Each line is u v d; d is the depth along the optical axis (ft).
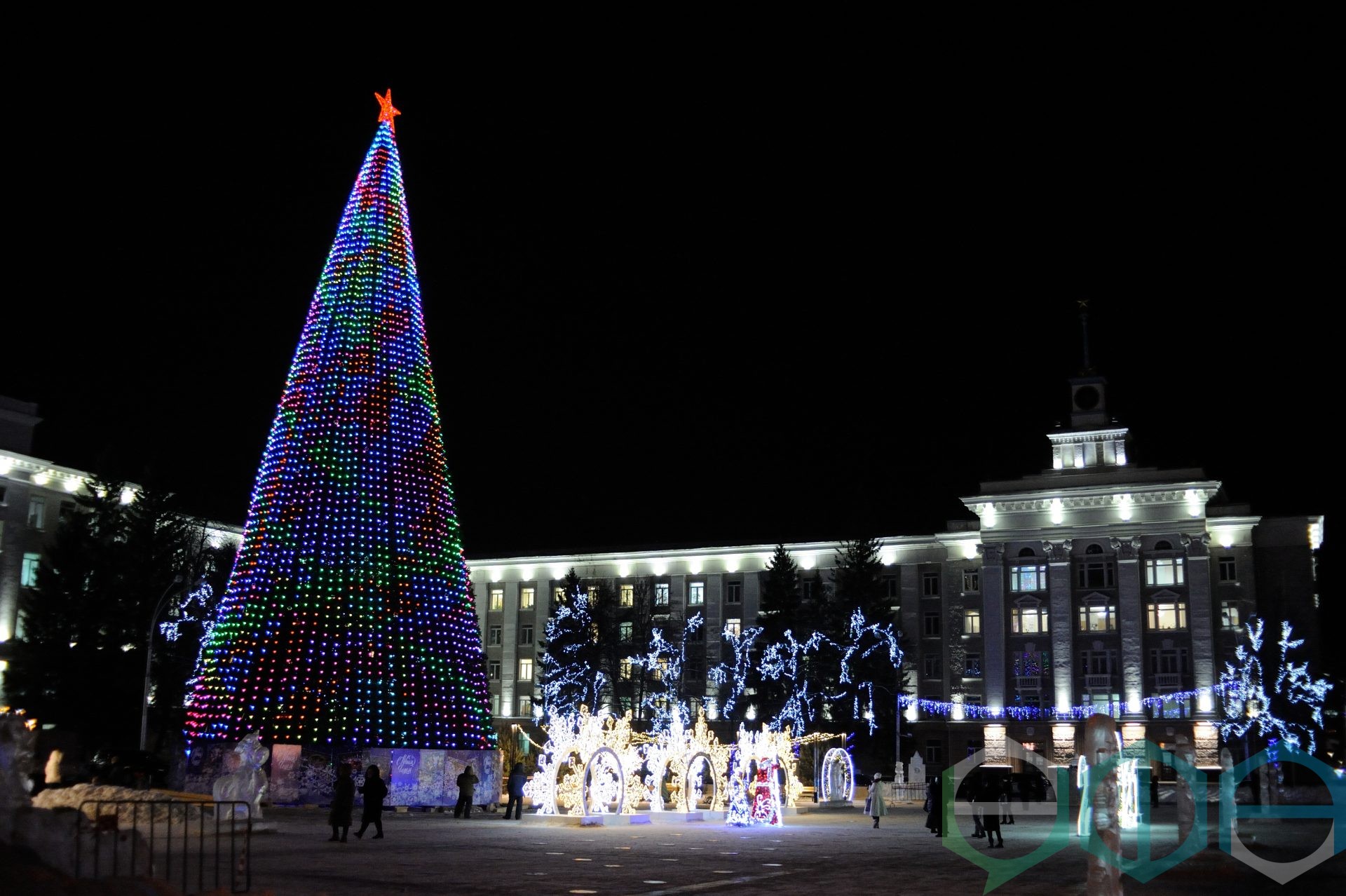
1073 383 243.19
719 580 260.42
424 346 119.14
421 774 113.50
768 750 120.78
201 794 86.38
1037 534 235.20
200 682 111.75
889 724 229.04
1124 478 232.53
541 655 257.75
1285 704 220.23
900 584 247.29
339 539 109.60
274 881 54.90
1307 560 227.61
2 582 196.95
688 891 53.62
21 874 36.65
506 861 67.72
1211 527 229.66
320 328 115.44
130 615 184.24
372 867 63.26
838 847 83.10
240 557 113.19
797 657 235.20
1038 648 230.89
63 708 176.86
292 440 112.78
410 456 114.01
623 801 111.75
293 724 105.91
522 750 190.80
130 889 39.34
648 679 256.11
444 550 115.24
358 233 117.19
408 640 110.22
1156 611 225.56
